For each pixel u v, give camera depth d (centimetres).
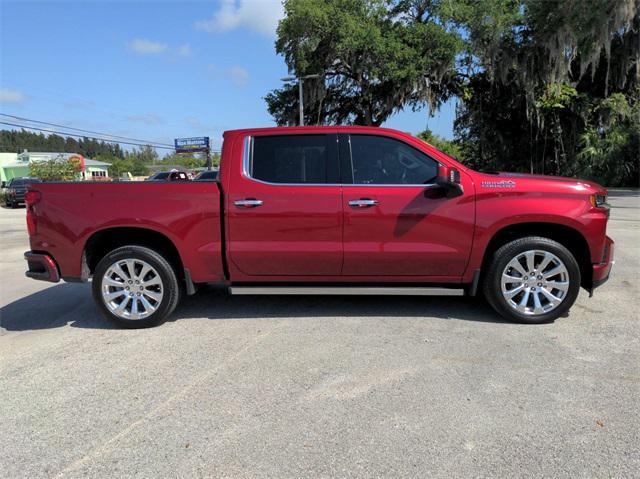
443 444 275
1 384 363
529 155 2942
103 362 402
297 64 2584
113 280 483
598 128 2619
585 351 402
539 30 2352
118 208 472
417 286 486
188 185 470
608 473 249
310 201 462
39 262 486
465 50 2552
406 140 471
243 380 361
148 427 300
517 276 469
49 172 4050
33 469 262
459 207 457
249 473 254
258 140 478
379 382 353
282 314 518
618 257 775
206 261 477
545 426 292
